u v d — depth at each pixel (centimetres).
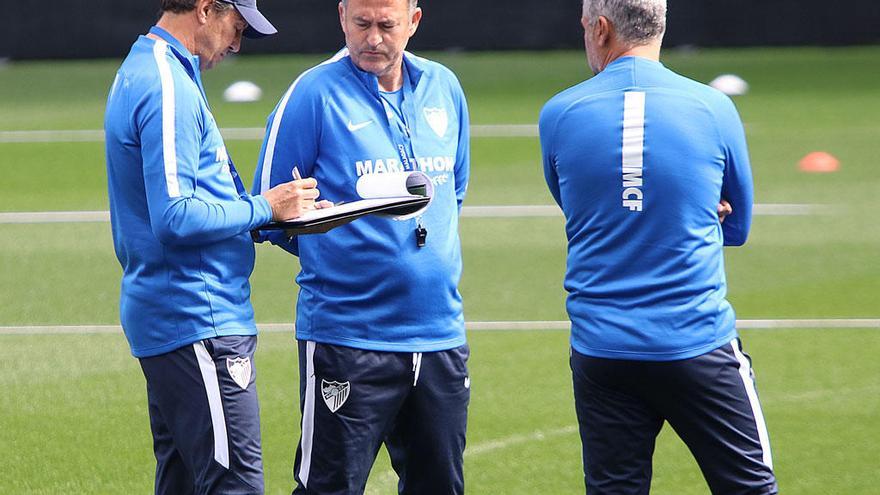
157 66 1259
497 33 7519
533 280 2983
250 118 5388
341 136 1398
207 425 1302
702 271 1251
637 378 1264
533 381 2266
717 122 1263
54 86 6481
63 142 4956
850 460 1884
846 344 2458
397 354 1410
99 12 7356
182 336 1295
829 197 3812
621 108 1265
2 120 5500
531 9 7481
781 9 7462
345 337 1403
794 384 2230
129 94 1262
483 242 3359
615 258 1263
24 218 3684
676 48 7538
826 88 6044
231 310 1318
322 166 1409
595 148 1266
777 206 3709
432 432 1454
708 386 1248
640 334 1245
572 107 1297
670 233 1243
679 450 1950
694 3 7488
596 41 1329
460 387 1459
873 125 5044
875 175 4119
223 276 1313
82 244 3369
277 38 7462
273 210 1305
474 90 6138
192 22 1307
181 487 1430
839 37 7481
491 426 2048
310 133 1402
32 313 2739
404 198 1319
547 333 2566
